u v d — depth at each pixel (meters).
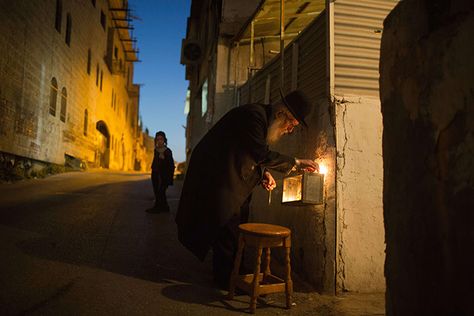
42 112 15.62
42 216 5.96
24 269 3.54
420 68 2.00
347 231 3.75
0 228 4.89
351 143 3.85
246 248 5.48
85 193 9.75
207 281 3.85
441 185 1.80
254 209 6.07
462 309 1.64
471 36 1.64
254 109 3.70
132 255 4.41
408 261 2.06
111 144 35.53
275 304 3.34
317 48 4.34
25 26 13.48
